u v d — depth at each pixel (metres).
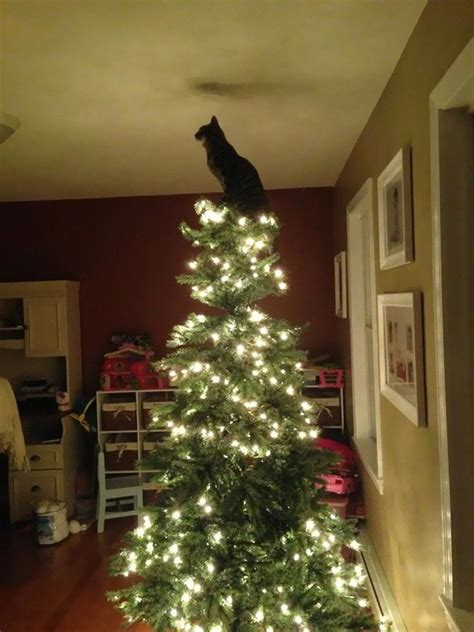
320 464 1.87
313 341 4.37
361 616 1.86
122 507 4.22
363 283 3.33
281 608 1.74
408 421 1.97
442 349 1.44
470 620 1.38
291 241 4.39
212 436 1.86
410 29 1.73
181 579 1.82
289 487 1.79
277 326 1.97
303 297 4.38
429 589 1.74
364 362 3.37
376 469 2.74
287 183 4.20
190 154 3.17
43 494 4.05
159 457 1.94
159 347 4.46
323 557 1.88
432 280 1.59
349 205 3.26
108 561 3.47
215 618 1.67
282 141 3.01
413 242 1.80
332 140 3.00
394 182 2.01
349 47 1.85
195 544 1.81
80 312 4.50
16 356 4.50
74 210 4.49
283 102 2.38
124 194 4.37
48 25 1.65
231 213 1.92
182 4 1.55
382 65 2.00
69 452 4.15
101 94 2.23
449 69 1.33
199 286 2.00
